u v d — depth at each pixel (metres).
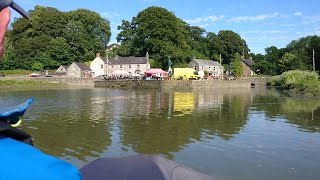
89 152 13.44
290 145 14.91
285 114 25.81
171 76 82.75
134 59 98.69
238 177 10.66
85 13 116.50
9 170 1.25
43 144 14.65
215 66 115.69
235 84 74.19
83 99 39.19
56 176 1.29
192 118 23.52
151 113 26.16
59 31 107.12
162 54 98.12
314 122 21.69
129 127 19.41
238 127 19.66
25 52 99.94
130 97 42.91
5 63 92.12
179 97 43.62
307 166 11.84
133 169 4.40
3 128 1.34
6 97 41.69
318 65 96.56
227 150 13.90
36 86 68.75
